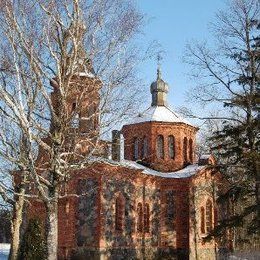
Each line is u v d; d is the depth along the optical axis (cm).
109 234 3256
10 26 1602
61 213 3319
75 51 1669
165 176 3906
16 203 2097
